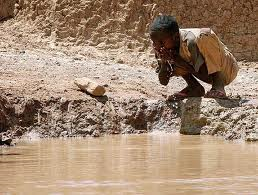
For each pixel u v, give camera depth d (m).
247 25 32.22
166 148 12.69
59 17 31.03
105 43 30.44
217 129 15.55
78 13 31.09
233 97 17.88
